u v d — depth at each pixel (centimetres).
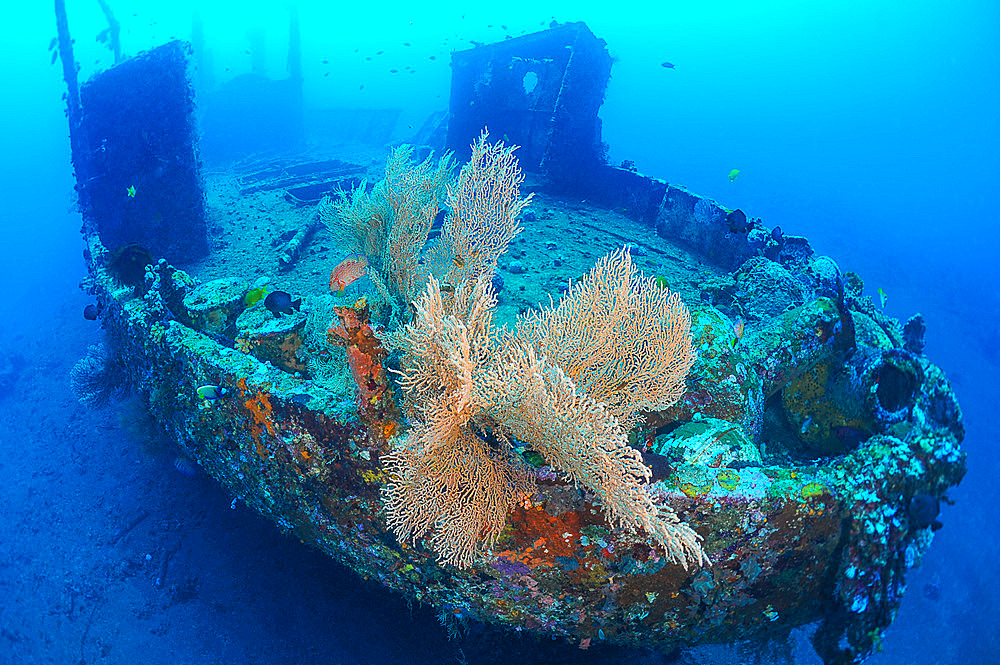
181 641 659
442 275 638
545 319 427
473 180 612
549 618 449
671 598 421
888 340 596
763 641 631
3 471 996
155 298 657
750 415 477
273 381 503
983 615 1160
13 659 679
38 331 1572
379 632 637
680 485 388
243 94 2350
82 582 748
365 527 480
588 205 1377
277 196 1504
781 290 683
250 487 571
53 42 1075
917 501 429
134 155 955
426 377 388
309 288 907
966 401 2038
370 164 1942
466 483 381
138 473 923
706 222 1063
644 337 414
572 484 389
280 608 672
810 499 399
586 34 1342
